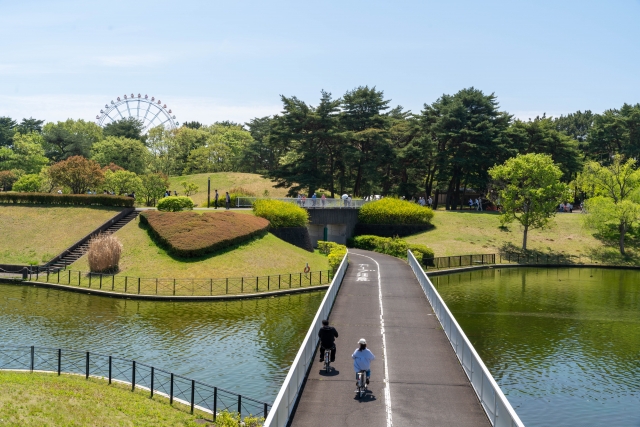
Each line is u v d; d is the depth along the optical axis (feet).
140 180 247.29
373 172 255.09
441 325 81.51
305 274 149.18
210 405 66.80
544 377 82.89
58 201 187.01
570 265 200.34
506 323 112.88
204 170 408.67
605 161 318.04
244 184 348.79
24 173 315.99
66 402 58.75
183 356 84.58
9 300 119.34
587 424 68.39
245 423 53.88
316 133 245.04
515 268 195.31
